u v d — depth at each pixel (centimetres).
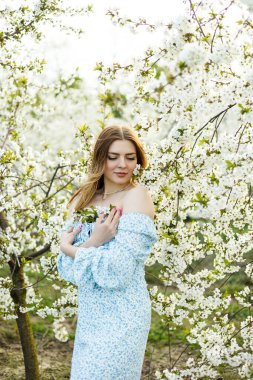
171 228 314
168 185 295
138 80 283
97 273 249
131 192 266
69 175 396
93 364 252
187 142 275
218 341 328
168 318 343
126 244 252
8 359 468
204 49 247
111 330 254
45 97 603
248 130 284
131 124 323
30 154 434
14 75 441
